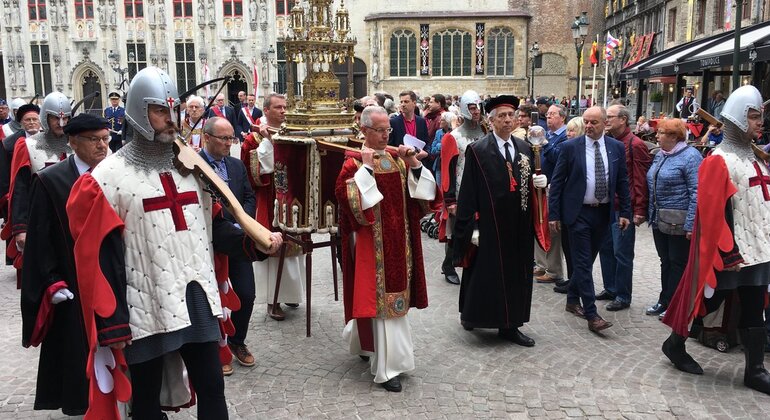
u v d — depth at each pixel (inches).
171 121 113.4
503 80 1601.9
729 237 169.3
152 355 114.7
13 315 241.8
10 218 215.5
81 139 129.4
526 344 211.0
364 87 1646.2
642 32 1267.2
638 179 243.3
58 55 1665.8
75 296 127.2
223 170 194.7
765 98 505.0
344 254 182.1
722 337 205.0
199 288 119.4
